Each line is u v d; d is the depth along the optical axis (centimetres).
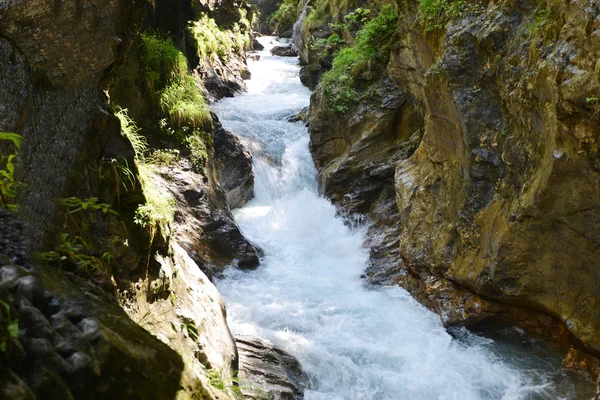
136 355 243
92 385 211
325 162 1154
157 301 456
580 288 539
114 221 420
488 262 608
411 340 649
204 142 862
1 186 296
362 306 726
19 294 219
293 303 726
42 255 312
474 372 588
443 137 718
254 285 768
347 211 994
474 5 638
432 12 722
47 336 210
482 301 652
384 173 985
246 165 1022
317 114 1156
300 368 581
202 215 788
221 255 796
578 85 426
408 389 566
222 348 498
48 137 371
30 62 376
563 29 462
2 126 331
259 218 1012
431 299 710
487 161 612
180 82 881
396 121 1034
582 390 535
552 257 545
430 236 739
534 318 617
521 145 553
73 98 403
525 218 543
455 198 696
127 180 454
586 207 482
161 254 485
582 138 440
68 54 393
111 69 444
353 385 573
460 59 625
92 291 316
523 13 557
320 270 842
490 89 605
